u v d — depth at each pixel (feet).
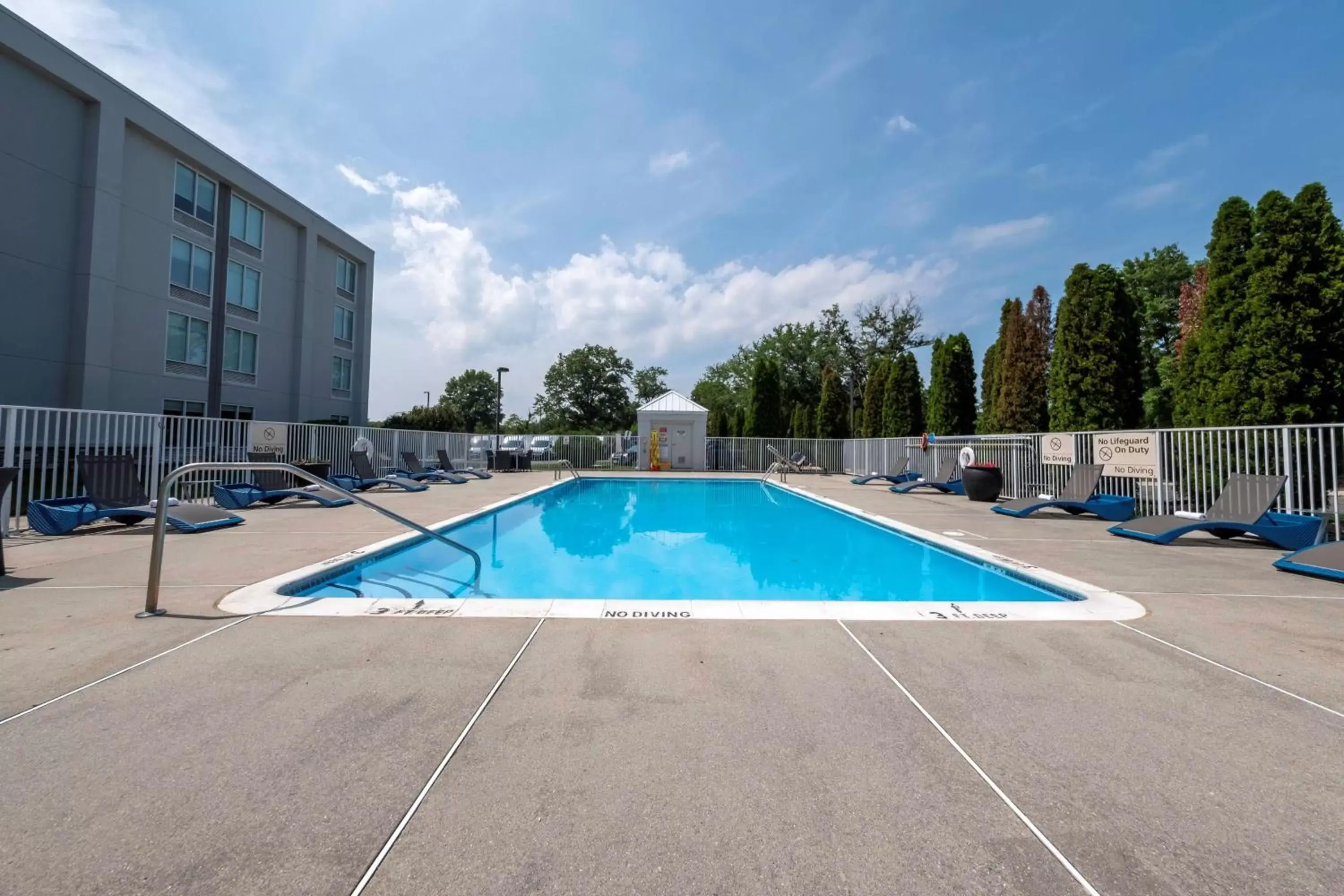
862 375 142.51
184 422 37.29
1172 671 10.99
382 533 26.89
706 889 5.57
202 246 72.90
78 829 6.28
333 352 97.04
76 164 59.11
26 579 17.38
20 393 55.47
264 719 8.78
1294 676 10.77
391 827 6.40
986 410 80.64
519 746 8.11
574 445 101.40
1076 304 48.44
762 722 8.89
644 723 8.82
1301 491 28.45
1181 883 5.67
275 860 5.87
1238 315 34.60
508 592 19.53
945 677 10.66
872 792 7.14
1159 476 35.37
